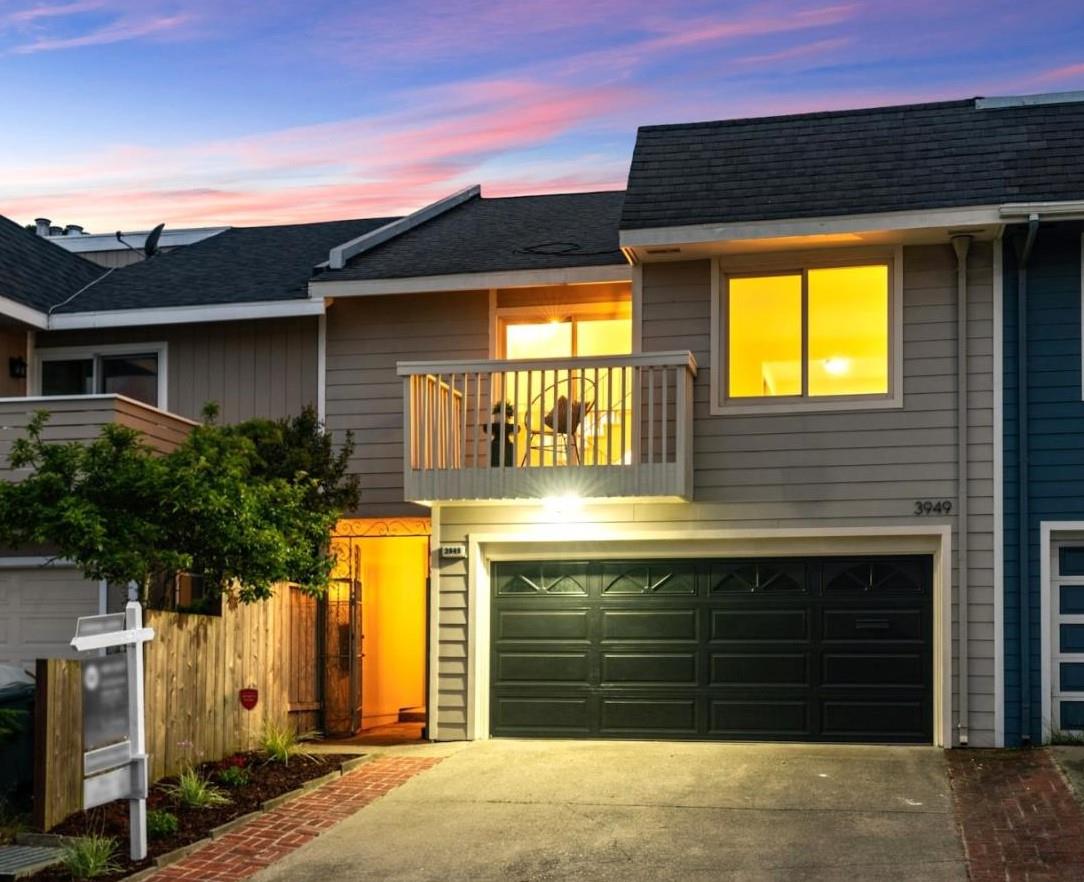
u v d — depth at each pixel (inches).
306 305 614.5
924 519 516.7
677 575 548.1
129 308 637.9
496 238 661.9
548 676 557.0
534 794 441.7
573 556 557.9
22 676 437.7
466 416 544.7
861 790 435.8
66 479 458.9
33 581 570.9
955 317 520.7
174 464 470.3
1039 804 407.5
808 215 511.2
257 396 634.2
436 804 430.3
